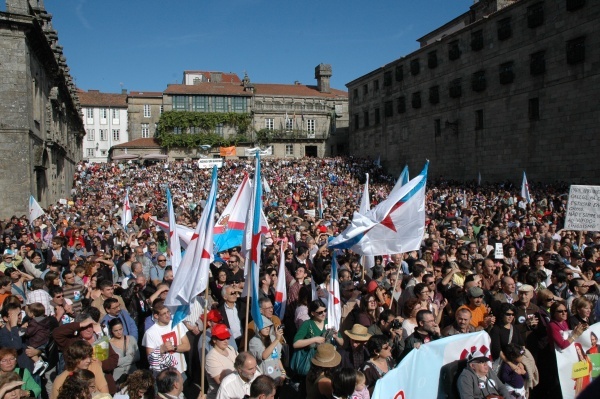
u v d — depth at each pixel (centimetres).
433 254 1421
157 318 809
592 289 1036
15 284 1141
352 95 7419
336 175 6059
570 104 3938
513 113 4512
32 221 2158
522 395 753
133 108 8756
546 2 4119
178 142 8281
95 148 9656
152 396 618
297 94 8856
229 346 775
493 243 1692
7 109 2727
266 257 1347
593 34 3722
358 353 793
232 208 1177
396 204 1036
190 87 8556
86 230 1955
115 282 1318
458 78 5200
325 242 1584
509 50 4528
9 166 2733
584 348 804
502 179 4650
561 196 3247
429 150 5706
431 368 712
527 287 890
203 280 751
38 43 2981
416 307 895
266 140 8550
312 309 827
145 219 2172
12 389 572
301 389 829
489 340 771
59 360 754
